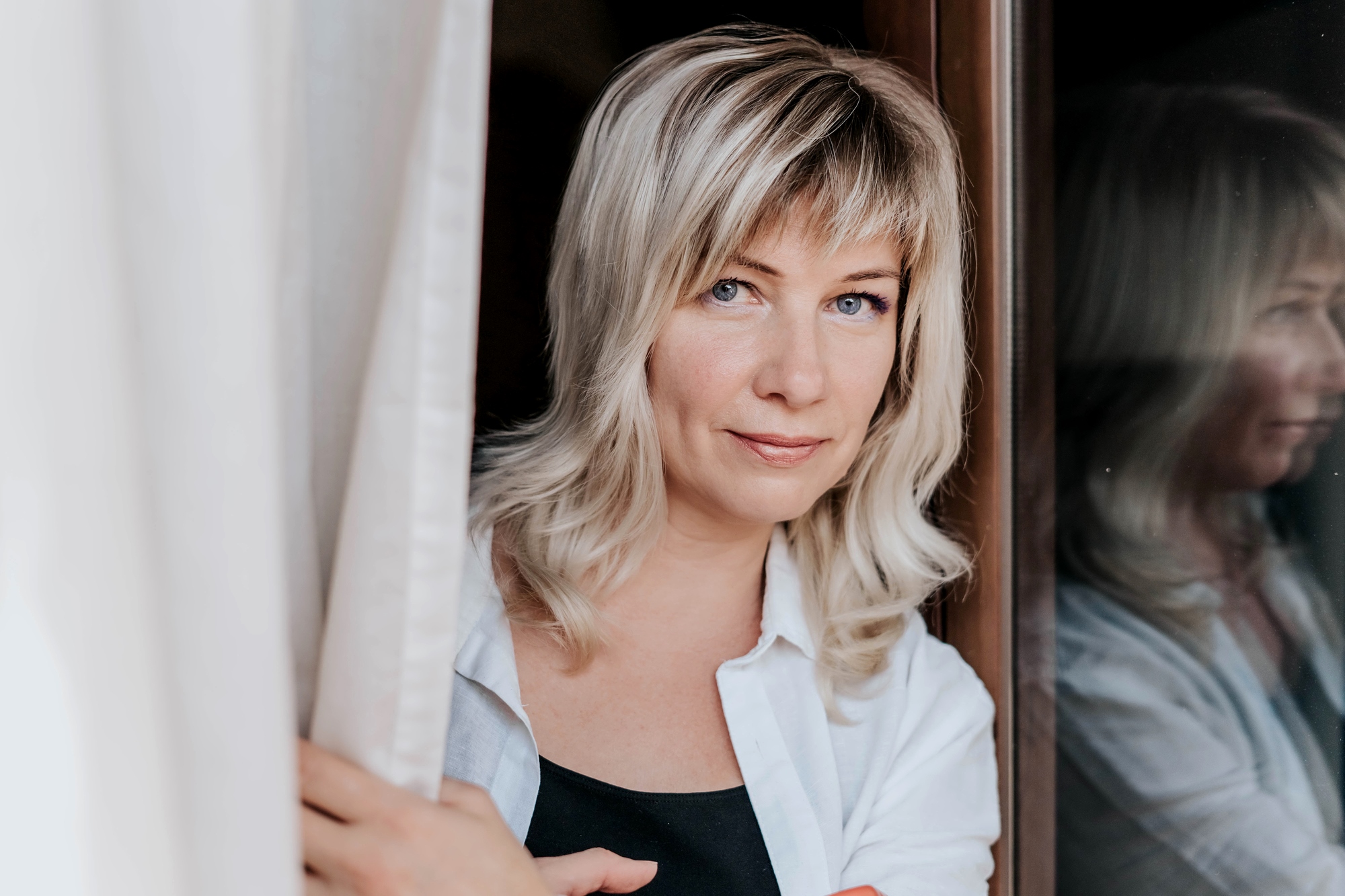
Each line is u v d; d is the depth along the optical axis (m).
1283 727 0.77
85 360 0.30
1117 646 0.87
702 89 0.76
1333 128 0.66
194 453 0.33
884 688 0.92
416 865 0.46
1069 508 0.91
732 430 0.77
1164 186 0.79
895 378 0.92
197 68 0.32
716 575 0.87
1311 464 0.71
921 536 0.97
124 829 0.31
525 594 0.84
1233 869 0.81
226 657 0.34
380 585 0.43
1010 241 0.92
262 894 0.35
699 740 0.83
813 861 0.79
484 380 1.30
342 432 0.49
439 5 0.39
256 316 0.33
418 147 0.39
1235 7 0.73
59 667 0.30
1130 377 0.84
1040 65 0.88
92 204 0.30
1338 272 0.68
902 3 0.97
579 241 0.86
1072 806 0.93
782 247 0.73
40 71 0.29
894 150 0.76
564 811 0.78
